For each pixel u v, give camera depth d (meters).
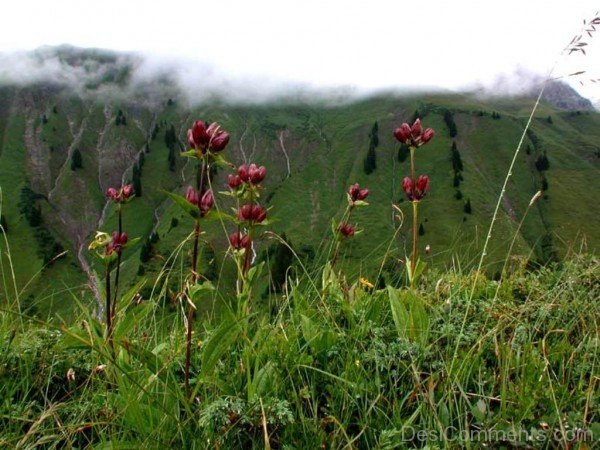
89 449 0.64
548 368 0.75
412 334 0.83
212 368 0.71
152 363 0.73
